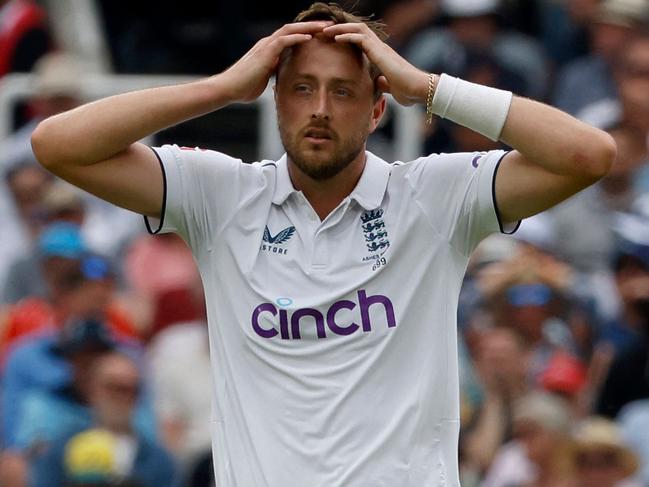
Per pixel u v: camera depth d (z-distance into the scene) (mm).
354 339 18438
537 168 18438
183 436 31641
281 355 18500
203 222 18953
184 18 43969
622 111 37812
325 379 18375
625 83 38125
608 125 37719
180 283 35188
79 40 42250
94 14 42906
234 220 18859
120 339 32219
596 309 33719
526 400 30516
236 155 36188
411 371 18562
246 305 18656
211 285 19000
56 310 32250
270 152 35938
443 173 18844
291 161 18859
